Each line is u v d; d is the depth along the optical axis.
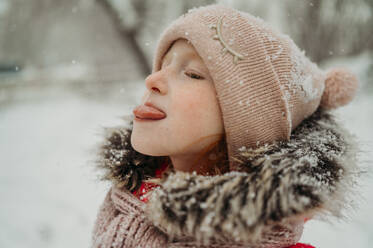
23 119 2.59
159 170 0.44
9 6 3.73
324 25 2.33
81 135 2.03
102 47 3.77
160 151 0.37
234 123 0.36
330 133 0.38
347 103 0.41
